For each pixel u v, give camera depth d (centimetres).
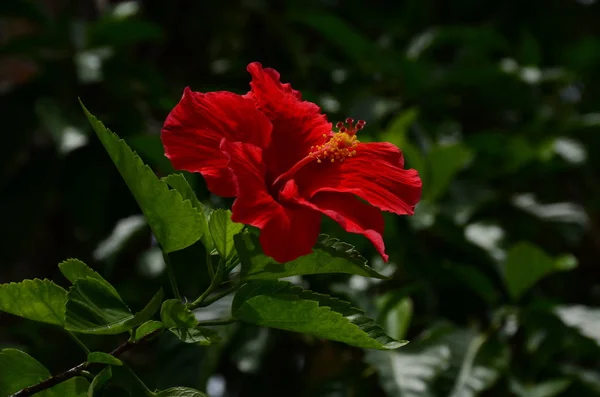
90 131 158
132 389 109
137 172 107
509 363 149
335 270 108
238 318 108
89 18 202
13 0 167
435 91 185
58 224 173
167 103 148
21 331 149
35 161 163
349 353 146
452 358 140
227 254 109
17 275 171
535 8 220
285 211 106
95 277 111
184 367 136
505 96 189
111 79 166
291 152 112
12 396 108
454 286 152
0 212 159
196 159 107
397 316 139
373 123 164
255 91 112
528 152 173
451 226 151
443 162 151
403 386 135
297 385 147
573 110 203
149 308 106
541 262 145
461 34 189
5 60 218
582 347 151
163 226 109
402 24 214
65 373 108
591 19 226
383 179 110
